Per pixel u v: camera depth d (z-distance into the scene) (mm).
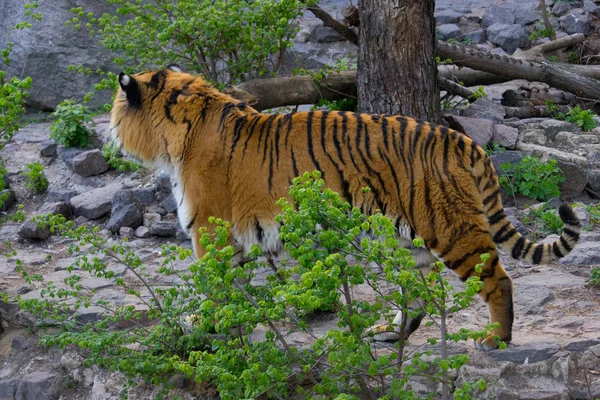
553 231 12805
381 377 8047
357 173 8906
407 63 13602
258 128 9383
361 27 13898
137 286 11789
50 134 16359
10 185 15812
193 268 7355
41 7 19797
